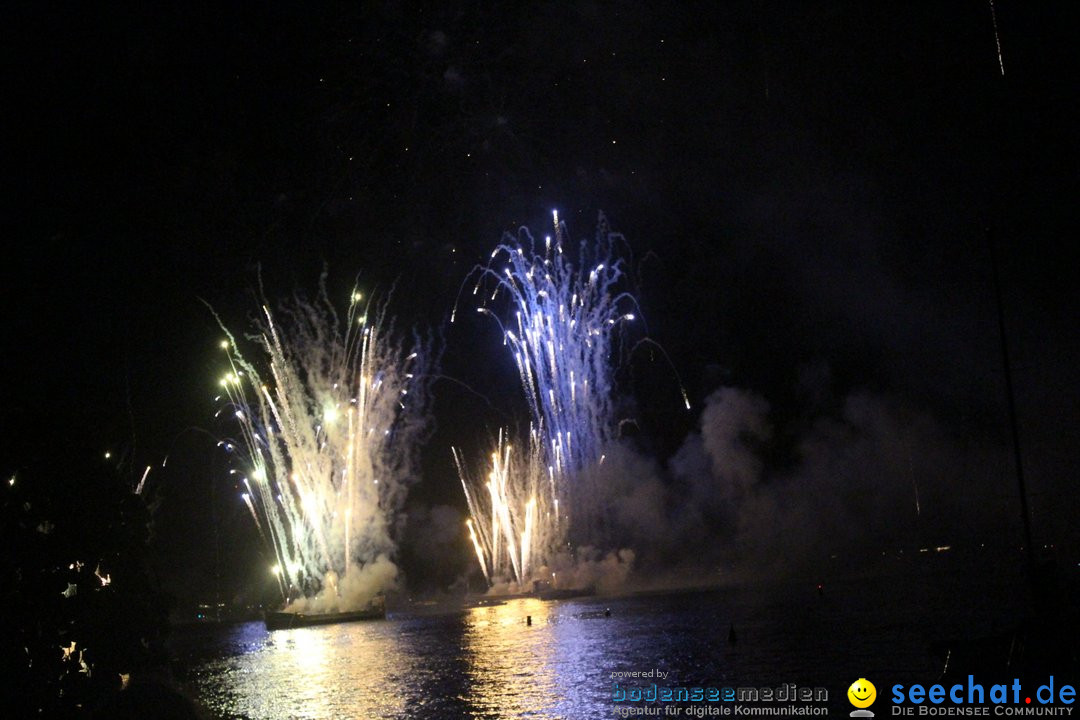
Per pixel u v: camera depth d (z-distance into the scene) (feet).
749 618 116.26
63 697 41.50
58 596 41.57
